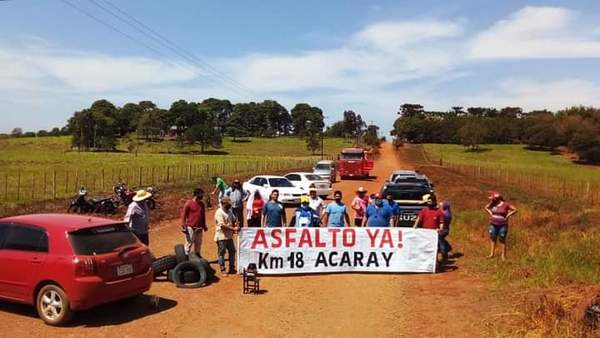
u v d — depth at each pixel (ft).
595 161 376.48
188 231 39.40
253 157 361.30
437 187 119.44
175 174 167.53
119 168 206.39
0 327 27.12
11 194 98.68
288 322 28.99
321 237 41.63
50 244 27.89
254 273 35.14
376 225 43.65
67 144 518.37
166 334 26.58
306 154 432.66
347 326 28.45
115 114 642.22
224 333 27.02
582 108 524.52
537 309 28.07
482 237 53.42
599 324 25.68
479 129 472.85
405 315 30.32
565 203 94.38
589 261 40.34
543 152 447.42
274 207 42.78
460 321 28.89
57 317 27.40
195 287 35.91
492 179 175.32
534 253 43.96
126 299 32.50
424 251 41.75
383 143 556.92
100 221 29.96
